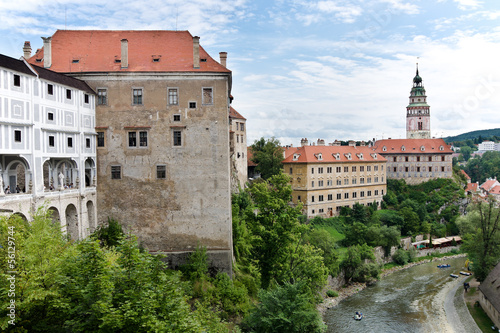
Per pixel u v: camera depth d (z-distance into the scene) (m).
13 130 35.84
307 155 103.19
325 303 66.06
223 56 54.84
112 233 45.16
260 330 38.38
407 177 140.38
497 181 167.38
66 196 41.94
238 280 47.97
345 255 80.38
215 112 46.72
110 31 51.69
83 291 22.61
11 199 34.88
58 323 23.59
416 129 152.50
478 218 84.50
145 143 46.75
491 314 58.59
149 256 25.89
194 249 46.03
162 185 46.44
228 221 46.19
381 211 114.12
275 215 52.59
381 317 60.81
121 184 46.72
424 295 70.50
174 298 25.09
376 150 144.62
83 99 45.09
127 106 46.84
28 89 37.62
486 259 70.50
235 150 93.44
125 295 23.03
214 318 33.78
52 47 49.69
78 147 44.09
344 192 111.25
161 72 46.53
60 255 25.52
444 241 102.75
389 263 91.44
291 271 53.06
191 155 46.53
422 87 153.75
